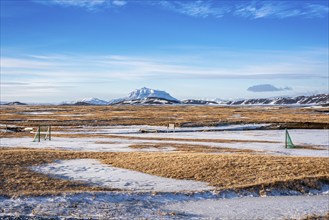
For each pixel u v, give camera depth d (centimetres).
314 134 6656
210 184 2411
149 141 5350
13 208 1691
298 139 5881
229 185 2386
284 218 1666
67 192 1995
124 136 6153
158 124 8081
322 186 2431
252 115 11894
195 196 2084
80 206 1770
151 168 2862
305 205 1948
